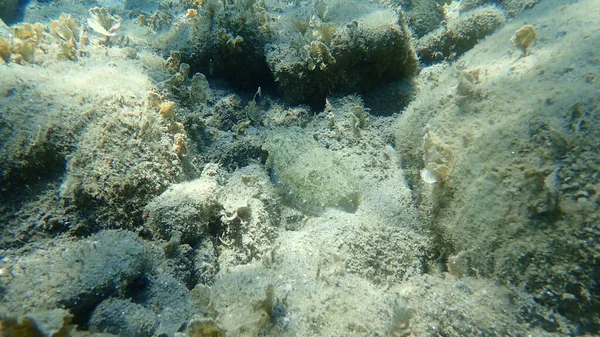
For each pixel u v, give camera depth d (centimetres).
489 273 26
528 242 24
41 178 31
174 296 26
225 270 32
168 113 38
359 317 23
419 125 39
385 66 49
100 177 31
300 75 48
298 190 37
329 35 46
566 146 24
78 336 20
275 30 53
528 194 24
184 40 55
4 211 29
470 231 28
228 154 45
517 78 32
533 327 22
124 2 98
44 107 33
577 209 22
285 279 27
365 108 49
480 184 28
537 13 47
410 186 39
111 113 34
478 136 30
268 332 23
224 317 24
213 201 35
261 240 34
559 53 32
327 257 29
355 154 44
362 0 54
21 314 19
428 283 26
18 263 25
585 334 22
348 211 37
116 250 26
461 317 22
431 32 64
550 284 23
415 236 33
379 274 30
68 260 25
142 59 48
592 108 24
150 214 32
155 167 34
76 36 49
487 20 59
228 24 52
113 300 24
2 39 40
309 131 47
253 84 58
